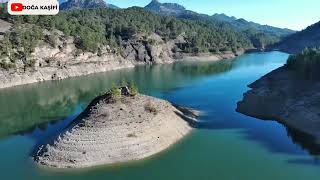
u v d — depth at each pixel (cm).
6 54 16938
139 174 6725
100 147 7288
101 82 17600
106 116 7812
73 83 17312
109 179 6575
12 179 6619
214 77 18438
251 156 7456
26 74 17300
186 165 7062
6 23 19438
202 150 7750
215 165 7056
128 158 7256
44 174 6788
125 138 7475
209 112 10800
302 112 9512
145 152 7444
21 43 17888
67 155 7194
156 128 8056
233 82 16525
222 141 8262
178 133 8506
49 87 16262
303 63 12288
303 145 8038
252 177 6575
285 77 13188
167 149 7762
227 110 11031
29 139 8750
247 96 11981
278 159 7306
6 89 15788
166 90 14875
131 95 8806
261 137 8544
